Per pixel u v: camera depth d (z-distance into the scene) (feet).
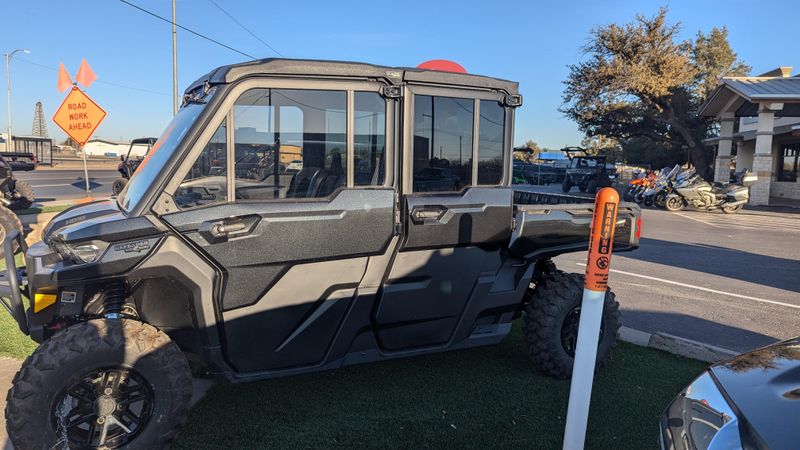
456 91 11.89
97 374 9.48
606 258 8.75
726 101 81.41
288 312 10.97
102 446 9.55
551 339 13.70
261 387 13.30
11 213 27.53
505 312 13.69
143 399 9.89
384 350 12.35
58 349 9.13
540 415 12.11
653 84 90.74
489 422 11.76
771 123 69.67
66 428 9.42
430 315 12.47
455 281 12.56
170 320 10.98
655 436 11.41
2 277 11.08
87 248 9.30
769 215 58.29
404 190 11.60
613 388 13.64
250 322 10.68
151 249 9.63
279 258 10.59
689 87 104.88
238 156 10.32
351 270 11.36
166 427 9.89
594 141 208.03
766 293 23.71
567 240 13.47
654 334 16.63
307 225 10.71
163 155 10.46
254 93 10.33
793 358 8.47
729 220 52.95
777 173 90.53
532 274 13.71
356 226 11.14
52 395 9.14
